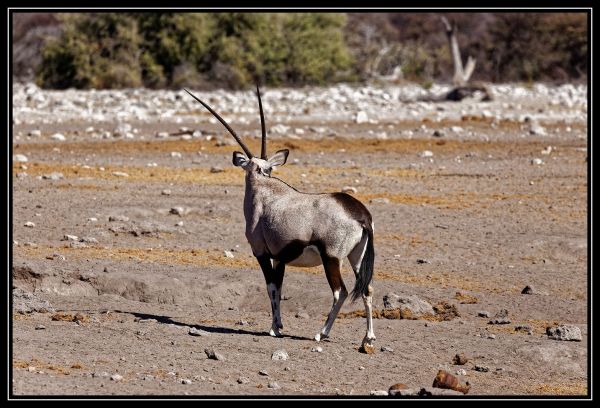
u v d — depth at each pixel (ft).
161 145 304.30
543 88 572.10
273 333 116.67
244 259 163.73
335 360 107.45
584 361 112.37
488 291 148.15
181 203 208.74
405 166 269.64
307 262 113.60
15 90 513.04
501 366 110.11
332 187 234.58
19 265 139.13
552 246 176.04
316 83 597.11
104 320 121.39
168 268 150.71
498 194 228.22
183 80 553.64
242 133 336.29
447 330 124.47
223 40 560.20
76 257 156.46
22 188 222.89
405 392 94.17
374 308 134.51
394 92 527.81
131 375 97.09
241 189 229.86
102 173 250.37
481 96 479.82
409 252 172.45
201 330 117.29
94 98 476.54
